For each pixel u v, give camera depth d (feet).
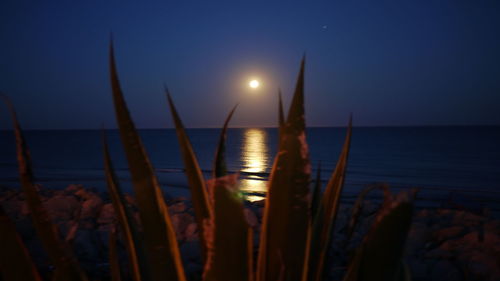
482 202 32.24
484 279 9.10
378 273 1.80
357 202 2.72
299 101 1.95
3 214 1.82
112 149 174.40
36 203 1.92
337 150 199.11
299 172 1.95
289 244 1.97
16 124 1.88
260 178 63.98
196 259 10.34
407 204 1.72
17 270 1.84
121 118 1.98
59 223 12.78
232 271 1.71
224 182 1.69
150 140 358.84
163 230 2.08
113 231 2.54
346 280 1.96
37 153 144.56
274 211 1.98
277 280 2.01
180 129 2.29
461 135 482.28
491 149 200.44
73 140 344.28
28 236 11.66
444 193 41.55
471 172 89.30
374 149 209.05
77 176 54.90
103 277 8.71
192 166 2.31
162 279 2.08
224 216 1.69
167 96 2.26
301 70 1.95
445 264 9.85
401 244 1.76
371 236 1.83
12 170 63.41
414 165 111.34
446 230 12.60
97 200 15.67
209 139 411.75
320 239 2.50
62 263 1.95
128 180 44.55
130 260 2.34
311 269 2.44
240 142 312.71
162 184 45.65
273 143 288.92
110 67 1.92
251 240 1.72
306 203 1.96
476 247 11.02
